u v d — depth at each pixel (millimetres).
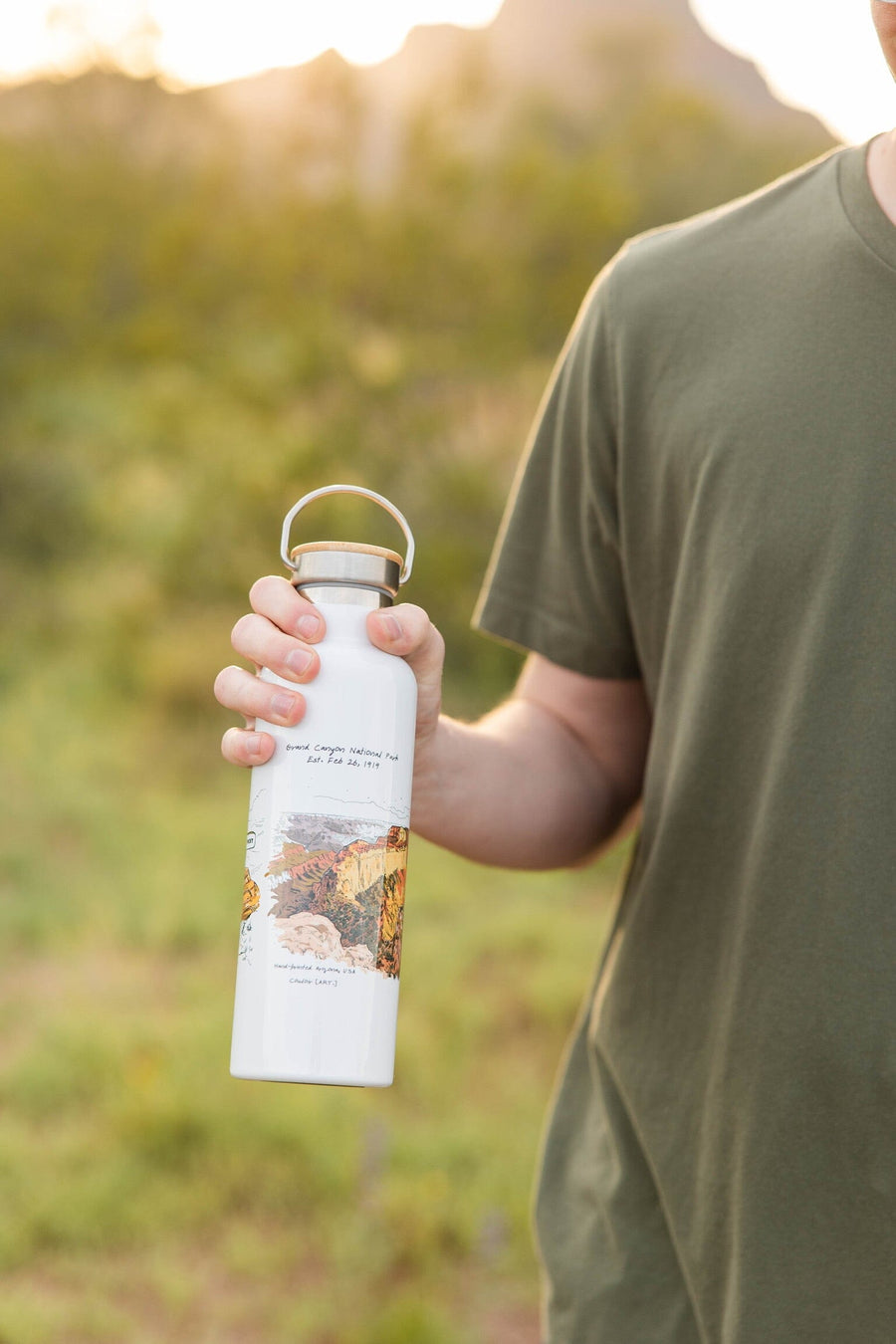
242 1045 1017
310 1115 4293
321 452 10289
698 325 1196
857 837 1039
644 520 1268
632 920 1258
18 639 9867
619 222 11562
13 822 6996
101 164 17641
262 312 13367
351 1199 3930
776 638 1108
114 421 13641
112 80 18141
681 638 1205
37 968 5551
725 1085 1124
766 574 1109
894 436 1053
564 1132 1374
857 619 1055
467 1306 3559
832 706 1061
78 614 10141
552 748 1449
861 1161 1037
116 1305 3512
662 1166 1190
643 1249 1217
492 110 12406
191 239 14961
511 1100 4605
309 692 1025
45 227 16922
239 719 8625
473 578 9852
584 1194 1301
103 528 11664
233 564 10242
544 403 1429
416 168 11812
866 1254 1035
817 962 1055
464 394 11016
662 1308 1194
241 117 14914
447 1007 5172
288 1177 4000
